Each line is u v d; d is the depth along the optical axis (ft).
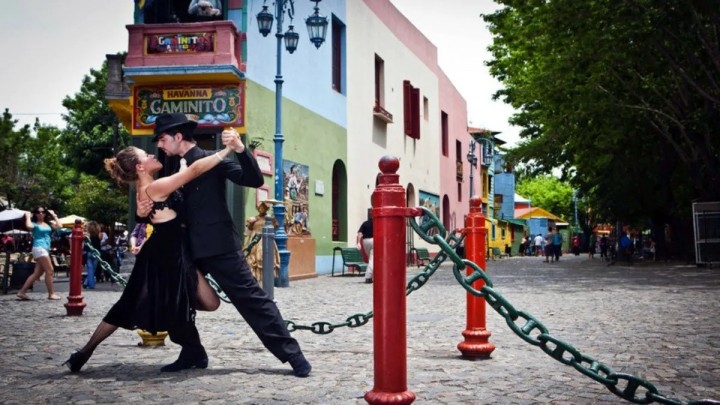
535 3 66.64
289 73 68.69
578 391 15.47
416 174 114.83
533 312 32.12
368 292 48.26
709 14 61.41
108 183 135.44
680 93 78.48
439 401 14.52
